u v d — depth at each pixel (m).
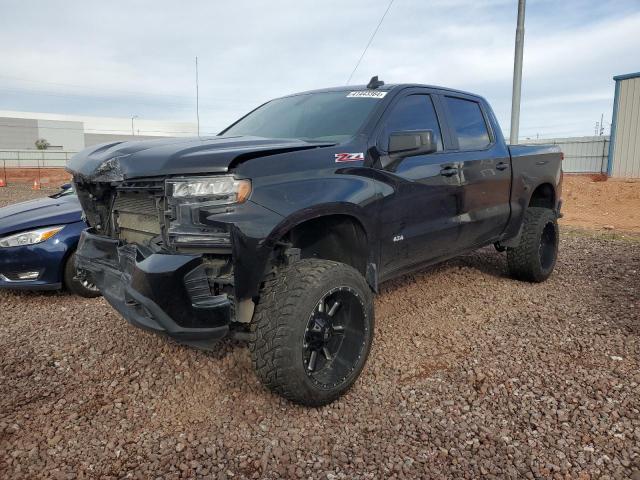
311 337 2.88
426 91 4.21
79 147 90.69
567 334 4.00
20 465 2.47
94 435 2.73
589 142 22.50
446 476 2.37
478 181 4.45
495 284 5.45
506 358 3.59
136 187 2.91
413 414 2.90
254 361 2.82
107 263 3.30
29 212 5.37
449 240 4.23
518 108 11.80
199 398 3.11
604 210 14.97
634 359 3.53
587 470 2.39
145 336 4.07
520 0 11.36
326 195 2.96
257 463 2.49
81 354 3.76
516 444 2.60
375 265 3.41
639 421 2.77
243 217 2.64
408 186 3.64
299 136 3.74
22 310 4.88
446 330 4.13
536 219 5.33
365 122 3.57
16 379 3.37
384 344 3.86
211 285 2.75
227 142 3.08
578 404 2.96
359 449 2.58
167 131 108.88
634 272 5.89
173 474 2.41
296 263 2.96
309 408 2.97
